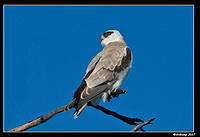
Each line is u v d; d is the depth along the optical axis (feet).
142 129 27.17
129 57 36.78
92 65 34.55
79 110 29.14
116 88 34.63
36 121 27.30
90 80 32.55
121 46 38.75
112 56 35.50
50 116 27.43
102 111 28.71
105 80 33.27
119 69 34.86
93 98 31.40
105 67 34.12
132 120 28.14
